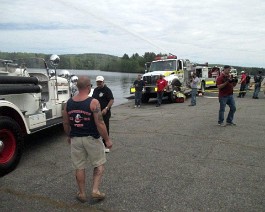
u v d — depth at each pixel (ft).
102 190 13.60
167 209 11.78
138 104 48.49
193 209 11.76
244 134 24.71
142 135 24.80
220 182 14.47
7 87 16.39
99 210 11.75
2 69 18.20
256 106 44.45
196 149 20.26
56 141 23.20
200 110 40.96
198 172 15.81
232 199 12.62
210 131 25.96
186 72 60.18
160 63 57.72
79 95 12.12
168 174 15.55
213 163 17.29
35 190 13.69
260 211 11.61
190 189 13.64
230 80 27.45
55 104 23.32
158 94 48.44
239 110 39.78
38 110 20.51
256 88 58.23
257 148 20.47
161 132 25.93
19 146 16.72
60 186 14.14
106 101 19.95
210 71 82.28
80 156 12.22
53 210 11.77
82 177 12.30
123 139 23.36
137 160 17.93
